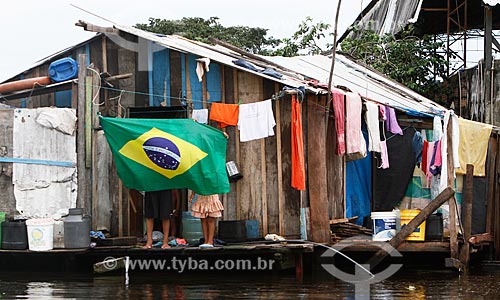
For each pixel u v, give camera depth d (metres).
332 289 10.86
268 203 13.19
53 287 11.04
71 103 14.54
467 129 15.03
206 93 13.64
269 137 13.22
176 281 11.68
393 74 23.00
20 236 12.50
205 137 12.39
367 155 15.01
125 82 14.14
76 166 13.07
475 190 15.47
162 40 13.98
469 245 13.72
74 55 14.72
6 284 11.42
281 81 12.96
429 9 23.02
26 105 15.12
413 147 14.94
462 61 23.33
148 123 12.47
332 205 13.95
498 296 10.38
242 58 15.52
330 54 20.89
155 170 12.27
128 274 12.60
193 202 13.16
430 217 13.29
